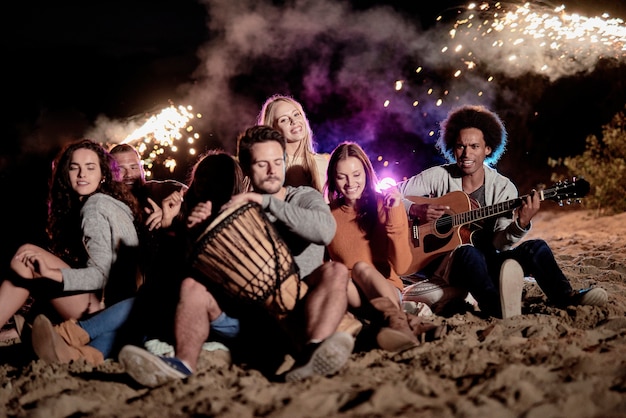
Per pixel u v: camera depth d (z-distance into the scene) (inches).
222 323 136.6
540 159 496.7
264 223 130.5
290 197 142.8
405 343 134.2
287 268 130.6
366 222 161.6
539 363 120.3
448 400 108.1
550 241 328.5
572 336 137.3
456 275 165.3
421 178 186.2
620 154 412.2
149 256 155.9
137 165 188.2
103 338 143.2
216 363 134.8
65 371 133.3
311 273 134.0
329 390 114.0
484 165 183.5
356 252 161.5
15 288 144.1
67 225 155.9
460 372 120.5
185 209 160.7
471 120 180.2
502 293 156.3
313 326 125.0
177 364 124.0
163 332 145.6
